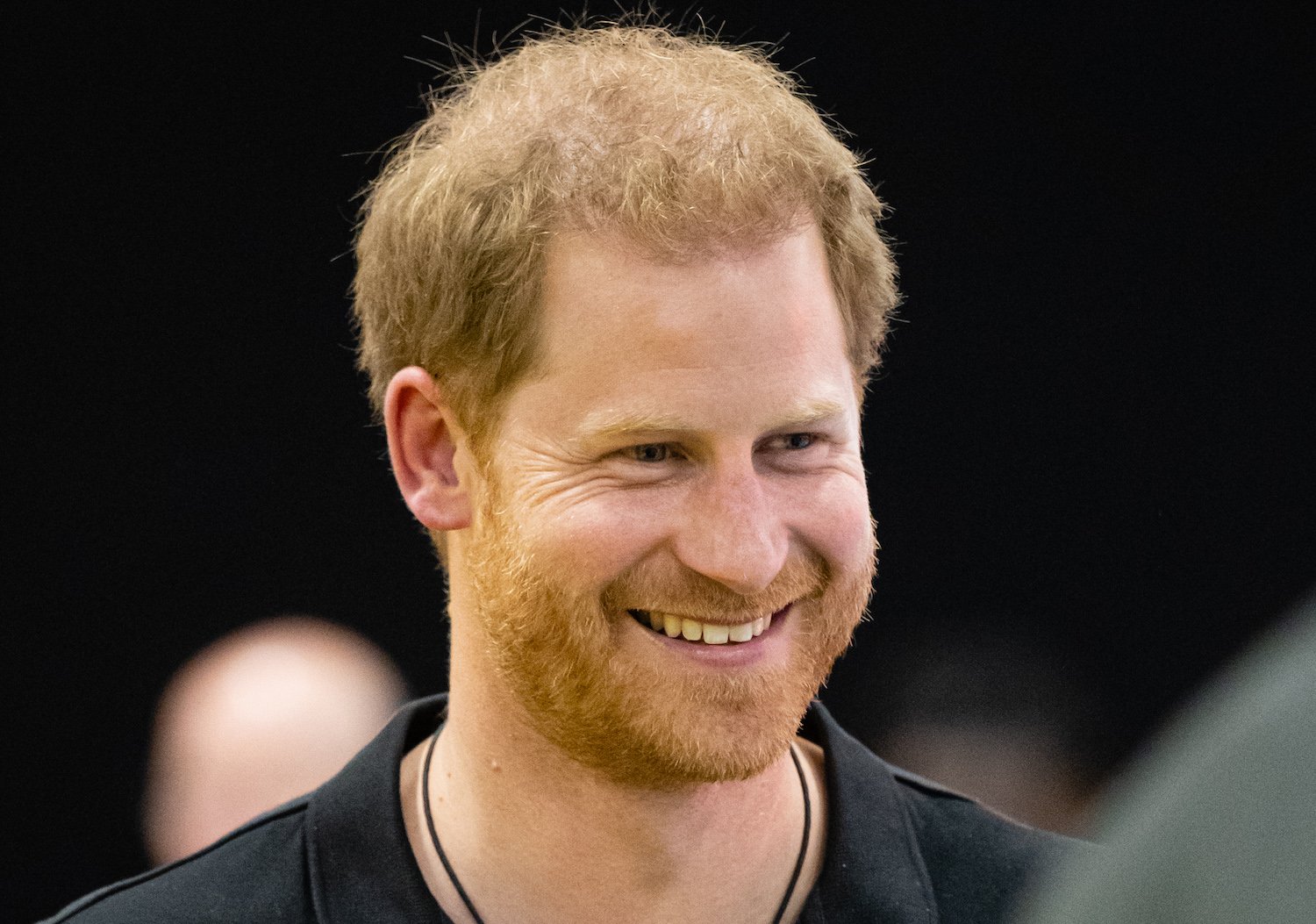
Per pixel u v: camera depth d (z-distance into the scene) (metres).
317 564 18.88
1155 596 19.28
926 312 19.36
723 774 5.71
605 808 6.06
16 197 18.45
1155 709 19.14
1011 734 18.55
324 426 18.94
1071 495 19.38
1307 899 1.69
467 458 6.16
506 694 6.12
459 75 7.43
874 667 19.06
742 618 5.64
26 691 18.48
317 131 18.73
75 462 18.69
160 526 18.70
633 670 5.69
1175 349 19.36
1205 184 19.17
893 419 19.41
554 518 5.66
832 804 6.55
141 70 18.45
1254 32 18.91
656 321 5.48
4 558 18.53
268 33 18.47
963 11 18.89
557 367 5.65
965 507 19.41
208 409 18.83
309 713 14.50
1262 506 19.27
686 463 5.61
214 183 18.70
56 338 18.58
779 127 5.93
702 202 5.47
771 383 5.49
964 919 6.39
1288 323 19.22
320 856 6.48
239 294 18.83
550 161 5.75
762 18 18.53
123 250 18.64
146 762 18.52
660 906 6.14
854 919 6.29
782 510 5.67
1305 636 1.78
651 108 5.80
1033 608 19.28
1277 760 1.73
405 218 6.36
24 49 18.22
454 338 6.02
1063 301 19.36
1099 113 19.12
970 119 19.11
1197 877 1.74
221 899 6.52
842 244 6.03
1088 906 1.81
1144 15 18.94
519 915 6.23
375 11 18.53
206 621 18.70
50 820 18.33
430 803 6.53
